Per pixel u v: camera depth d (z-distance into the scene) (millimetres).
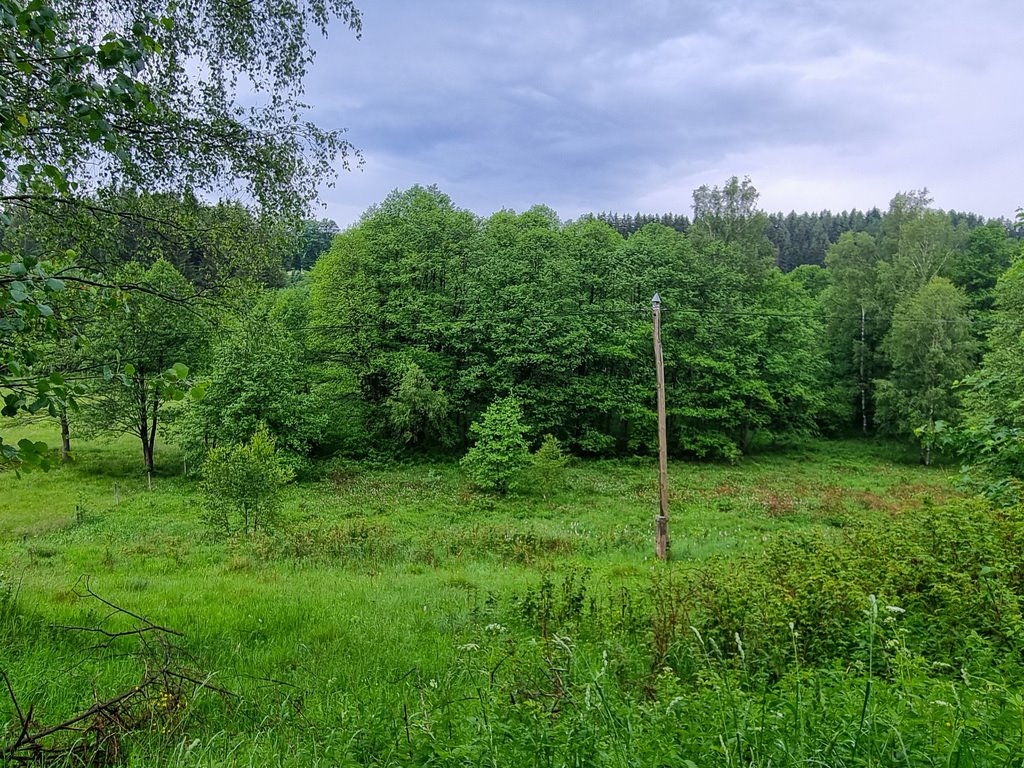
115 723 3941
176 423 32562
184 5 7699
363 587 11898
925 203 50969
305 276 43062
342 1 8422
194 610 8828
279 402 31625
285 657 6867
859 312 50719
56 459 3293
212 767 3492
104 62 3320
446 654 6953
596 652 5465
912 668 3619
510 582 13000
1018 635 4281
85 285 4766
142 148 7320
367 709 4391
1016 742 2432
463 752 2842
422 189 43156
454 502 28438
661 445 17797
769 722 2953
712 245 42469
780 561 7820
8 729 4059
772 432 44375
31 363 3611
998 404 10367
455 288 39375
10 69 4422
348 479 32500
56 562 15336
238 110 8391
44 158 5871
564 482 31641
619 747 2684
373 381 39156
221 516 18953
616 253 41844
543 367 37500
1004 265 49750
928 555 6043
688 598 6738
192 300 8477
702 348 40781
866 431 49688
